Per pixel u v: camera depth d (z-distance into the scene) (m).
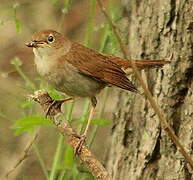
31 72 15.92
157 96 11.65
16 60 12.59
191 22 11.46
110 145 12.79
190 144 11.24
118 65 11.98
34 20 16.69
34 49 11.90
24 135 15.93
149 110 11.85
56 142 15.08
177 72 11.50
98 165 9.41
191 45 11.45
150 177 11.66
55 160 11.81
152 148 11.67
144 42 12.09
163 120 8.83
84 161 9.49
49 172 13.45
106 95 12.66
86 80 11.92
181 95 11.48
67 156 11.38
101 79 11.87
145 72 11.86
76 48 11.93
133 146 12.09
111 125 12.70
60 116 10.45
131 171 12.01
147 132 11.80
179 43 11.53
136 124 12.10
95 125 12.22
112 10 12.63
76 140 10.16
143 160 11.79
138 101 12.09
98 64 11.86
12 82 15.59
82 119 11.95
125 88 11.78
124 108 12.35
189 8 11.48
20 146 15.66
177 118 11.47
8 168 15.34
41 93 10.82
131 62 8.85
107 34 12.35
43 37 11.75
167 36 11.69
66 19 16.95
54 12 16.80
